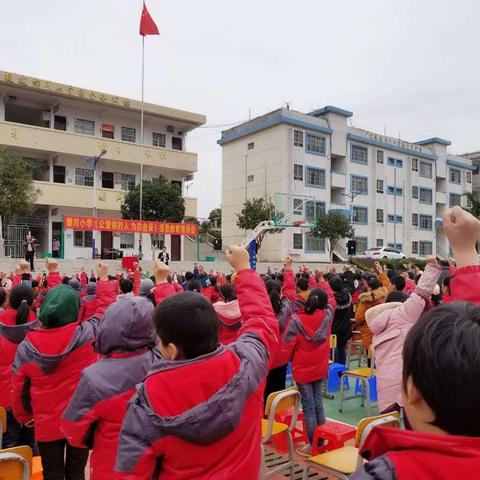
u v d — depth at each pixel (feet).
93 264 75.92
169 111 100.99
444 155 157.99
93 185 92.32
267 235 117.08
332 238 112.16
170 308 5.97
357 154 131.75
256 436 6.24
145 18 85.46
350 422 18.76
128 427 5.64
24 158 90.43
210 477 5.56
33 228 91.86
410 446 3.50
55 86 87.51
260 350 6.51
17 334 12.70
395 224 139.85
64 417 7.70
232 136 127.03
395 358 9.88
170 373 5.69
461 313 3.58
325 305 15.31
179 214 92.12
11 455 7.74
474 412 3.30
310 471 13.56
